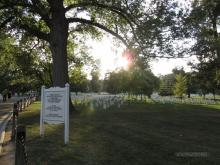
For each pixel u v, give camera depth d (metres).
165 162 9.64
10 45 32.88
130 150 11.21
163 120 21.36
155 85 79.88
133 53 22.52
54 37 25.11
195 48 22.45
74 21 26.17
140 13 22.67
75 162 9.68
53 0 24.66
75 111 26.75
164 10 21.67
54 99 13.28
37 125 18.44
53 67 25.20
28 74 49.47
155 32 21.61
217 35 27.61
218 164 9.55
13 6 24.47
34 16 27.34
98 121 20.28
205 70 36.47
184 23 21.89
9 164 9.61
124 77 73.69
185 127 18.00
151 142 12.66
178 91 77.50
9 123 20.81
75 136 14.20
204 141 13.36
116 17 26.06
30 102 49.88
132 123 19.19
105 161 9.77
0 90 86.00
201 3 22.84
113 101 42.69
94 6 25.69
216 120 22.05
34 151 11.14
